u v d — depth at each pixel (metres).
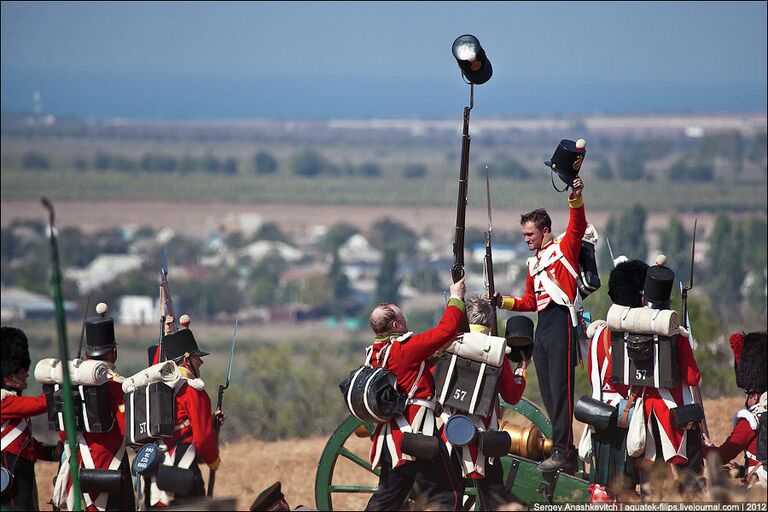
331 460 35.81
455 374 32.91
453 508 33.31
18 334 34.56
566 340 34.88
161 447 33.53
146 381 33.12
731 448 34.12
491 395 32.56
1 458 33.50
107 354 34.28
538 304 35.62
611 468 33.91
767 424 33.28
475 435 32.62
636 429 33.09
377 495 33.94
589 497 33.91
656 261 33.59
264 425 93.81
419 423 33.31
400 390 33.53
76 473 31.64
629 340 33.03
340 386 33.78
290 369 109.75
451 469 33.59
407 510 35.00
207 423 33.72
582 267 35.59
